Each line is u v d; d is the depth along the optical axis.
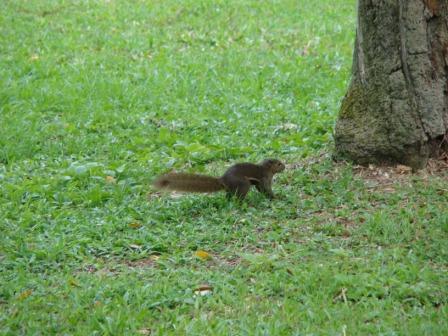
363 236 10.71
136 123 16.83
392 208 11.49
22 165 14.38
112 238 10.88
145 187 12.95
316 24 24.50
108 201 12.34
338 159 13.16
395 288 9.20
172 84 19.36
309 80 19.73
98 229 11.13
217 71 20.42
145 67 20.62
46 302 9.11
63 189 12.95
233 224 11.24
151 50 22.27
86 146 15.35
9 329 8.48
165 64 20.83
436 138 12.63
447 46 12.45
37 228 11.34
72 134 16.06
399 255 10.00
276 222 11.23
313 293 9.20
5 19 24.33
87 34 23.39
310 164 13.39
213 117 17.11
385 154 12.71
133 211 11.79
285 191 12.30
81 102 18.06
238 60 21.22
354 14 25.73
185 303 9.03
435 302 8.97
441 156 12.75
